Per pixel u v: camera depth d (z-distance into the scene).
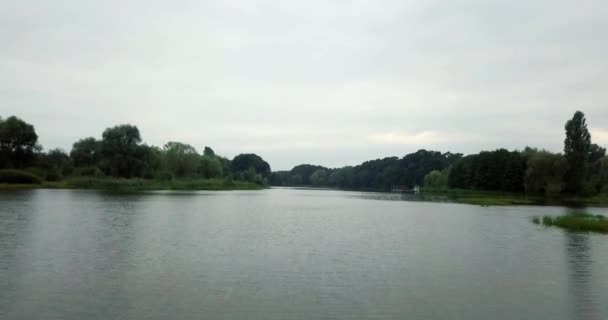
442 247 36.47
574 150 129.25
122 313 18.81
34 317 18.16
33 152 144.00
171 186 152.88
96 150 152.62
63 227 43.25
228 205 83.75
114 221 49.06
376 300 21.23
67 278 24.17
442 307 20.36
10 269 25.97
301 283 24.14
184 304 20.14
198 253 31.89
